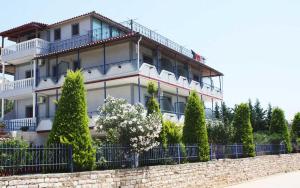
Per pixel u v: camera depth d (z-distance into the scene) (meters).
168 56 35.94
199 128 22.20
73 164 13.69
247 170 26.48
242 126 29.14
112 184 14.71
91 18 34.28
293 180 25.73
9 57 36.72
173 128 21.08
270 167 30.69
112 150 15.81
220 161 22.97
